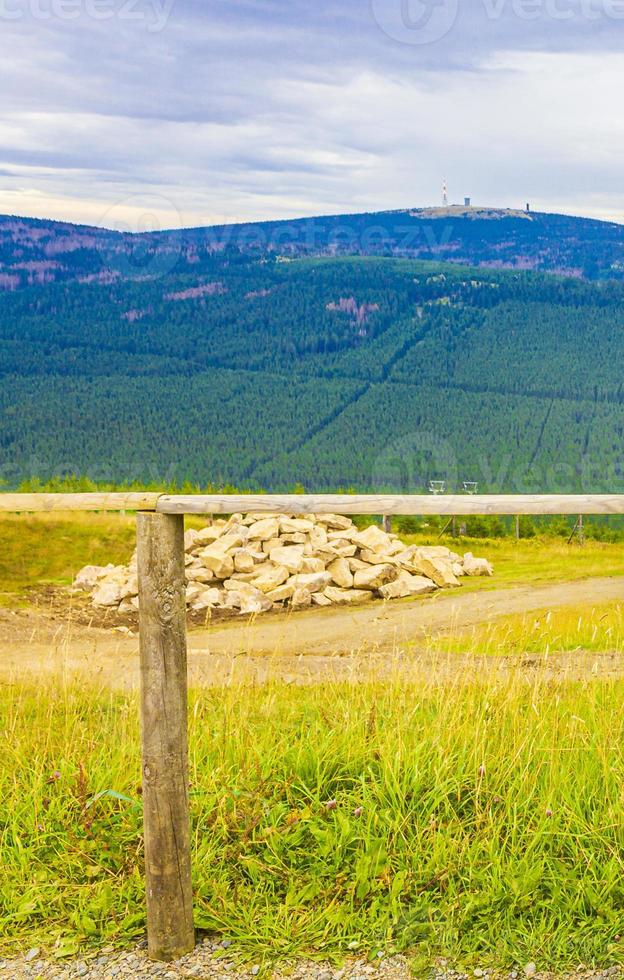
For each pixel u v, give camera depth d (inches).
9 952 147.7
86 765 190.9
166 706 141.5
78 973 142.0
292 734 203.0
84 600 800.3
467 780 177.2
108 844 169.6
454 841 162.2
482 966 141.5
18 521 1011.3
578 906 150.5
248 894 157.9
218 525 956.0
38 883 161.5
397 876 155.8
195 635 631.8
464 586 895.1
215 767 189.5
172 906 144.6
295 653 518.6
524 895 152.1
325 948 146.8
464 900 153.0
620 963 140.6
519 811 169.8
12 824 172.6
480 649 278.7
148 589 139.6
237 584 796.6
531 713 198.1
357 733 196.2
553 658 269.0
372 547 897.5
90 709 233.3
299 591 789.9
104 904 155.7
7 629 592.1
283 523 899.4
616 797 169.2
